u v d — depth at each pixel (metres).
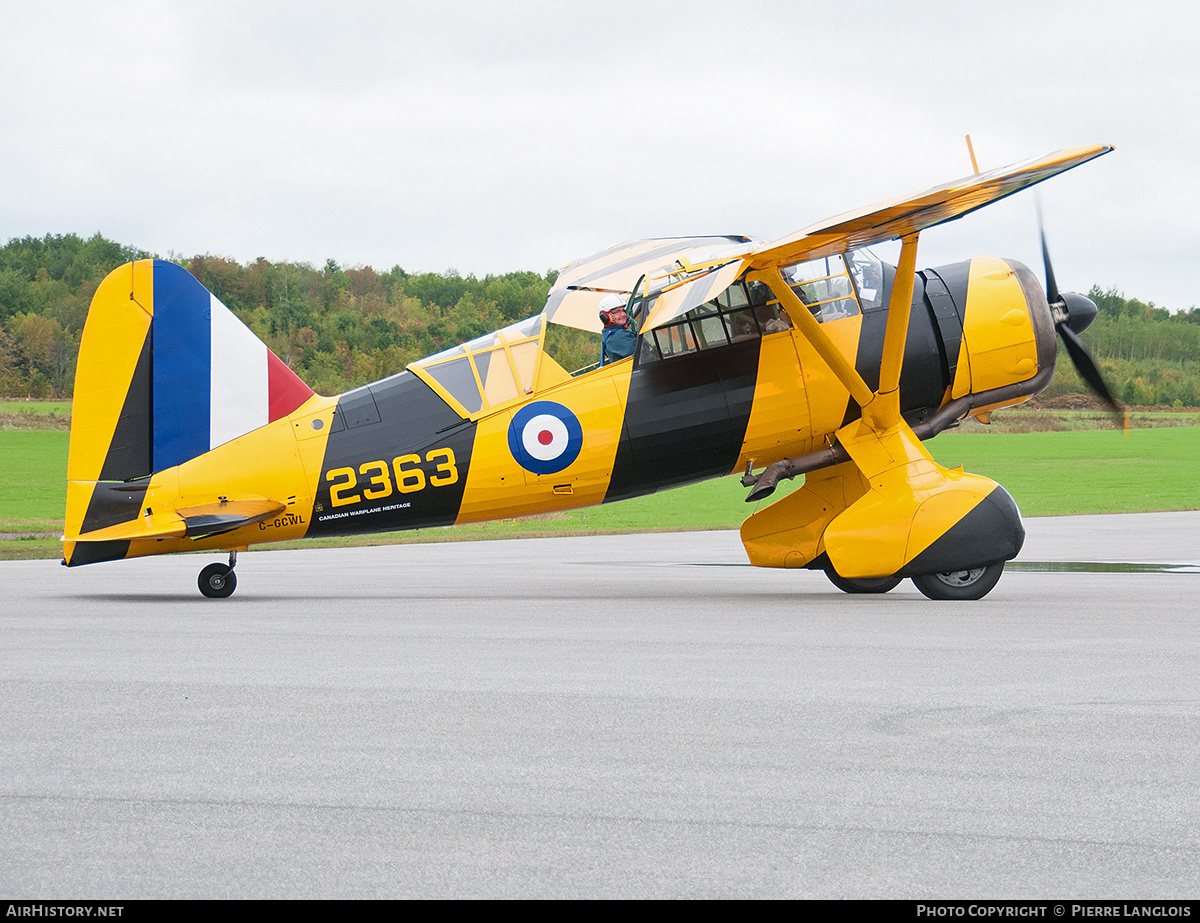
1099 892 5.66
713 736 8.82
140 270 20.12
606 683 11.10
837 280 20.69
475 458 20.31
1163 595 20.08
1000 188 17.11
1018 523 19.12
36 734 9.00
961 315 21.08
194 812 6.98
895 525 19.28
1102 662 12.21
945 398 21.48
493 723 9.34
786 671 11.73
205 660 12.68
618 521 57.56
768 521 21.66
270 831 6.64
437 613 17.59
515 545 39.62
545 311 20.81
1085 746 8.42
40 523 53.25
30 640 14.42
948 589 19.56
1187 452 120.12
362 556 34.38
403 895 5.67
